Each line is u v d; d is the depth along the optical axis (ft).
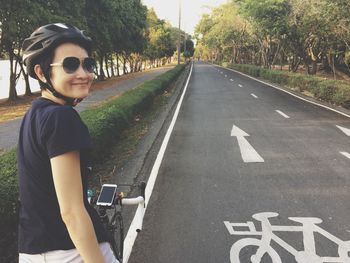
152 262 14.53
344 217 18.28
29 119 5.66
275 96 74.23
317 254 14.88
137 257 14.93
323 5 76.18
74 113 5.60
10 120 50.01
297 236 16.38
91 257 5.37
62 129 5.35
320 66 154.92
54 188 5.58
